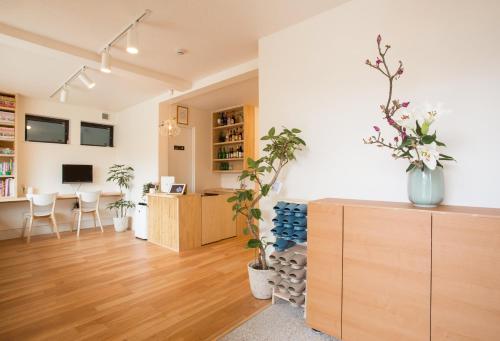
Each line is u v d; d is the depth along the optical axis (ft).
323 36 7.78
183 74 12.50
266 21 8.26
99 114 18.99
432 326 4.77
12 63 10.80
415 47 6.22
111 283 9.17
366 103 6.95
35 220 16.21
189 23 8.29
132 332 6.42
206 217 14.37
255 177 8.45
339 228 5.92
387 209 5.29
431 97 5.98
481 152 5.42
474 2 5.52
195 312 7.34
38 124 16.63
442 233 4.70
